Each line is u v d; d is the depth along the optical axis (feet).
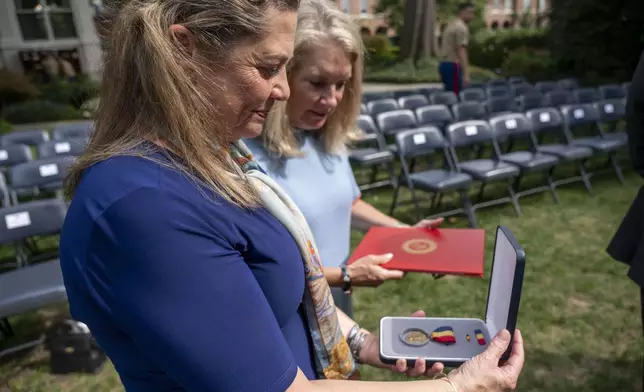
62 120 43.75
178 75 1.95
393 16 73.41
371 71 56.18
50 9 54.39
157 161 1.98
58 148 17.04
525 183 18.67
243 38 1.98
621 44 40.63
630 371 8.45
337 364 3.10
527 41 53.31
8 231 10.31
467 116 19.92
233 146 2.68
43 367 9.48
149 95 2.01
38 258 13.75
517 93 26.32
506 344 2.80
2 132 34.78
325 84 4.25
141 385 2.06
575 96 22.68
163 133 2.05
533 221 15.10
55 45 54.90
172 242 1.84
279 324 2.48
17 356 9.84
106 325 1.93
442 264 4.39
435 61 57.62
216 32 1.95
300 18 4.14
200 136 2.03
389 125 17.66
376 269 4.42
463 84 25.80
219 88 2.05
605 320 9.94
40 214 10.65
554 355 8.94
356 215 5.74
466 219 15.60
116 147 2.04
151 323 1.81
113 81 2.10
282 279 2.38
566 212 15.72
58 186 14.89
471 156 21.04
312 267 2.84
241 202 2.18
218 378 1.88
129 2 2.04
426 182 14.46
